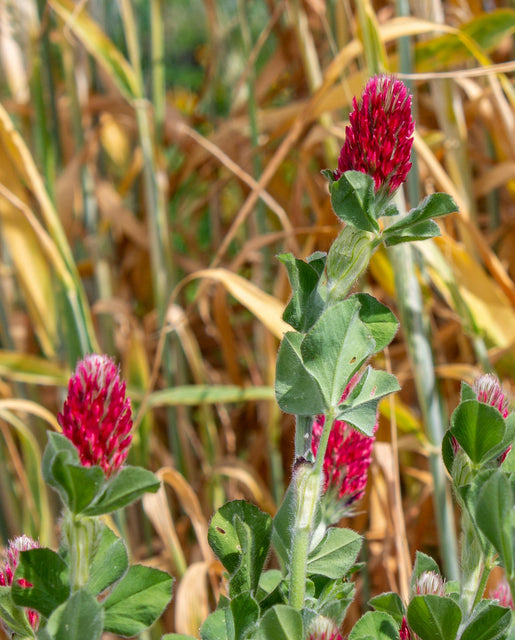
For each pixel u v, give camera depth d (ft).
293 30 6.18
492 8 5.92
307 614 2.16
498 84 4.63
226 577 2.37
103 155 6.47
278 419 5.31
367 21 3.98
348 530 2.36
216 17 6.60
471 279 4.40
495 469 2.14
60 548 2.14
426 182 5.08
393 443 3.94
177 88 10.49
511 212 6.40
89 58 6.61
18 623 2.23
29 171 4.34
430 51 4.66
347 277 2.20
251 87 5.73
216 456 5.76
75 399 2.09
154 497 4.49
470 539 2.25
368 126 2.18
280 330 3.96
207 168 6.46
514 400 4.41
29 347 6.29
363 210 2.15
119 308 5.48
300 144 5.91
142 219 6.81
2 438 5.76
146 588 2.17
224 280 4.03
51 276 5.11
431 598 2.15
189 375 6.38
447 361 6.04
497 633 2.17
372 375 2.21
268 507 5.06
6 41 5.83
